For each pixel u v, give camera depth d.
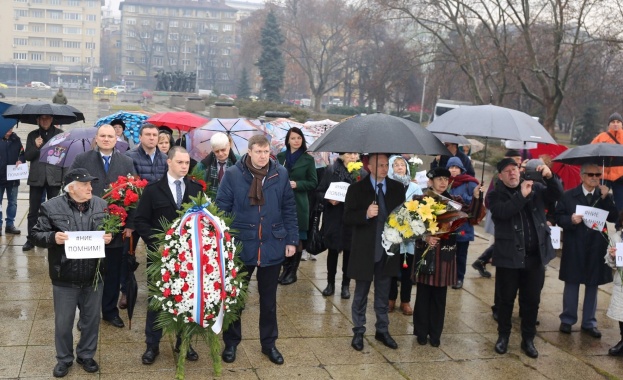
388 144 5.46
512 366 6.09
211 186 7.75
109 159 6.75
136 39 123.44
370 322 7.13
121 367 5.55
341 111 60.62
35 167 8.96
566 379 5.86
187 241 5.15
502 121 6.25
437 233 5.97
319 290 8.24
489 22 37.22
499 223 6.32
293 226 5.88
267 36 59.06
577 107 44.19
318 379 5.55
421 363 6.05
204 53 123.50
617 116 9.49
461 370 5.93
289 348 6.24
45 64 120.62
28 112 8.73
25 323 6.44
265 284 5.78
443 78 37.03
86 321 5.36
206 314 5.14
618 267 6.47
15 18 118.81
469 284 8.84
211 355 5.41
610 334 7.20
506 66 32.38
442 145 5.80
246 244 5.61
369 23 38.03
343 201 7.23
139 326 6.58
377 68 58.22
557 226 7.64
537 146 9.45
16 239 9.81
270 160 5.82
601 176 7.03
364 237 6.14
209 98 55.94
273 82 58.91
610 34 27.89
